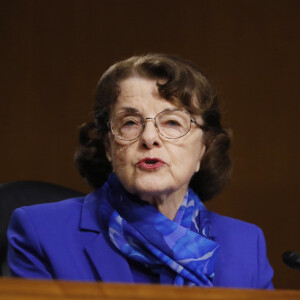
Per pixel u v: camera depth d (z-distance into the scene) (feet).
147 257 19.35
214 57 51.19
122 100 19.93
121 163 19.63
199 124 20.61
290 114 50.88
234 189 50.70
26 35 51.67
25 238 19.56
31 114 51.70
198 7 51.34
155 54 21.16
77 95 51.47
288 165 50.78
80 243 19.77
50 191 25.55
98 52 51.42
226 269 20.88
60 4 51.67
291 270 49.73
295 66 50.88
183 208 20.95
